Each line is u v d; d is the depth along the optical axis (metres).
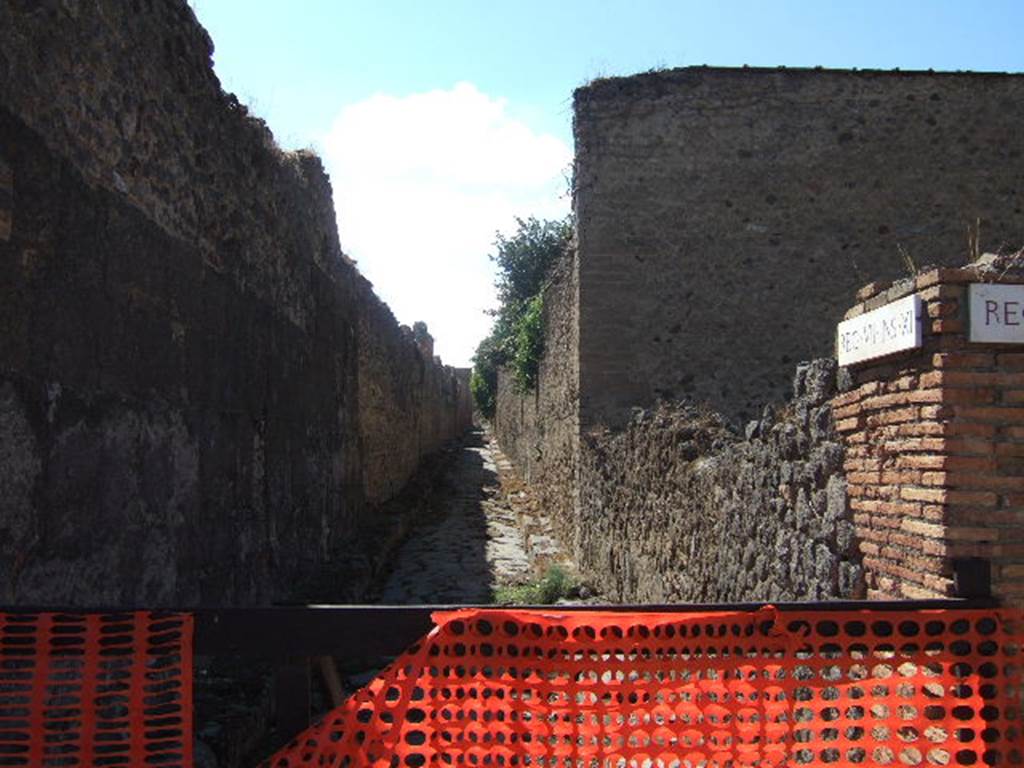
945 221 11.58
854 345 3.57
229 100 6.57
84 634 2.48
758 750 2.43
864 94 11.63
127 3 4.64
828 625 2.54
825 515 3.89
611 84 11.63
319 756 2.39
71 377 3.99
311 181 9.62
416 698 2.59
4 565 3.41
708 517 5.92
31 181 3.67
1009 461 2.90
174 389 5.28
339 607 2.49
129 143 4.66
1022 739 2.48
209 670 5.49
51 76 3.84
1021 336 2.88
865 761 2.47
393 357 17.67
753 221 11.57
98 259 4.29
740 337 11.48
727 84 11.64
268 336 7.56
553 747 2.42
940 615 2.52
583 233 11.57
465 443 41.91
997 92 11.60
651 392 11.46
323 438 10.12
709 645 2.47
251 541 6.91
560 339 13.89
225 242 6.38
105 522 4.30
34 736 2.44
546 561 11.79
